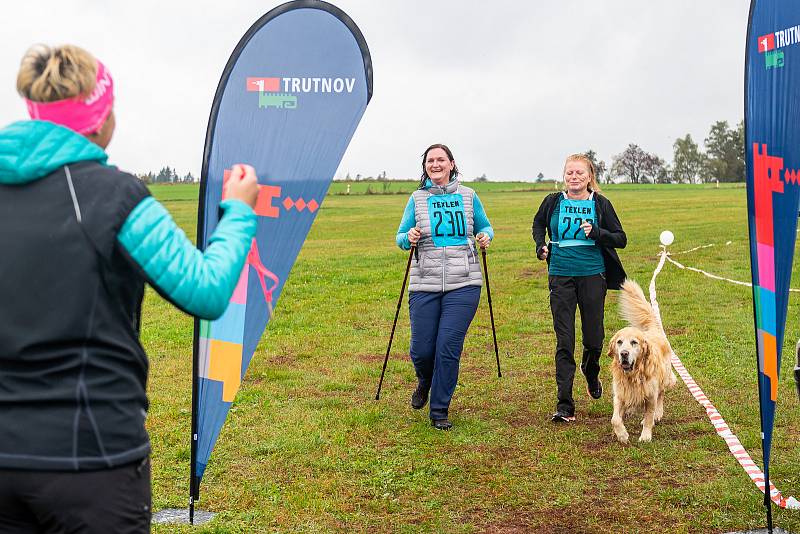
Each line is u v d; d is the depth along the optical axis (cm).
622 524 455
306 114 436
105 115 227
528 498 497
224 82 432
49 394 204
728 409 675
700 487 504
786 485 505
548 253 672
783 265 406
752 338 968
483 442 607
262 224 437
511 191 7312
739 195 5178
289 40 434
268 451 592
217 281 216
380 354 959
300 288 1545
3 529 212
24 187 212
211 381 443
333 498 500
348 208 4866
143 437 221
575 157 664
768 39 404
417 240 643
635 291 691
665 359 659
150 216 213
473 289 644
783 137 401
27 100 219
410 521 466
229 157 434
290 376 843
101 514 208
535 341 1010
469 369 865
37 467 201
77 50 221
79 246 207
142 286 227
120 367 215
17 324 204
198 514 476
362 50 433
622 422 626
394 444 607
